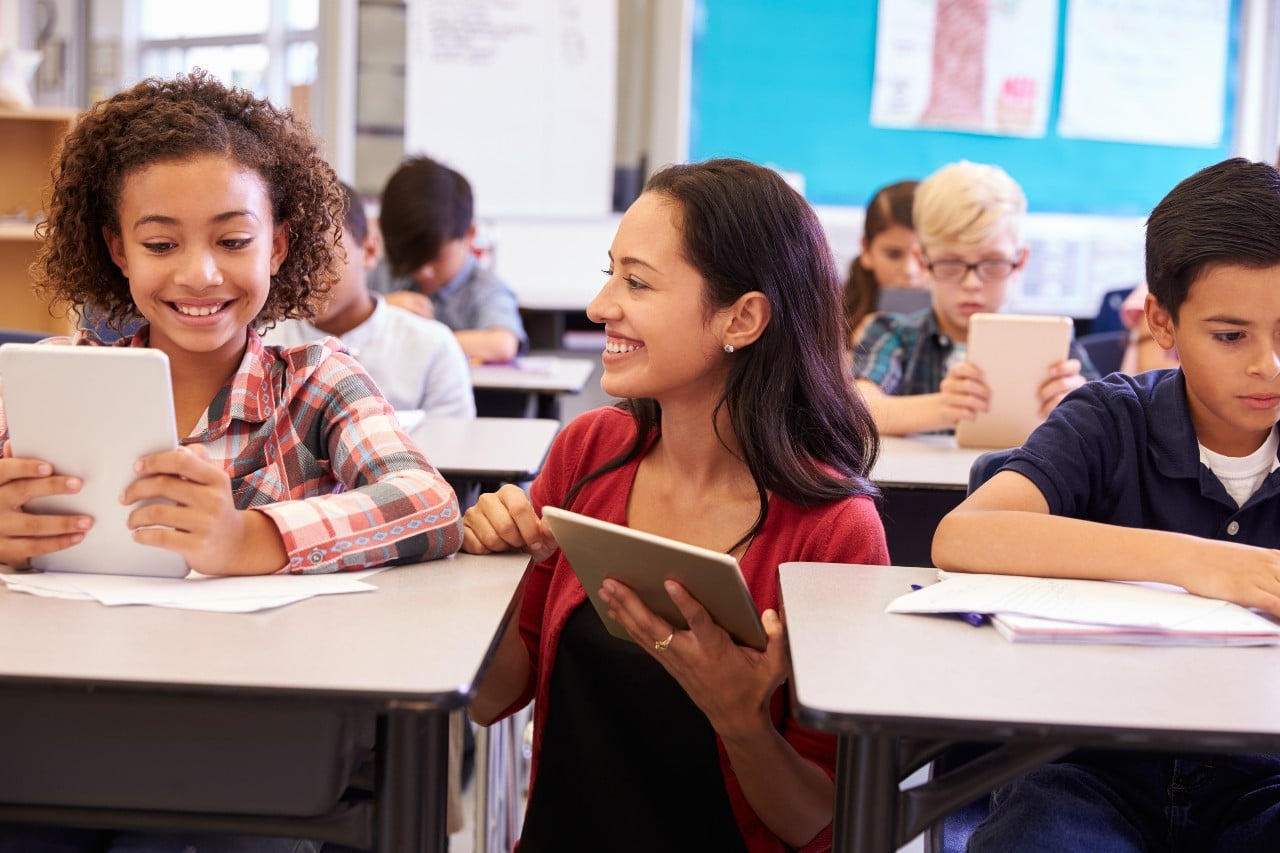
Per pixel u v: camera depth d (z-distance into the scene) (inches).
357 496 43.9
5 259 159.2
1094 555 42.1
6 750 33.9
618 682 45.9
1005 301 92.8
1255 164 44.5
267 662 33.0
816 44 188.9
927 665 34.2
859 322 120.2
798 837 44.1
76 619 36.5
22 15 191.0
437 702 31.0
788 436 46.1
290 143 50.0
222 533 40.3
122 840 41.1
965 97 192.4
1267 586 39.4
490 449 77.6
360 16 186.4
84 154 46.4
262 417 47.8
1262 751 30.0
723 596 36.7
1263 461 48.0
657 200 45.3
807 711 30.7
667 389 45.8
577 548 39.1
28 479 40.0
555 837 46.4
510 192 190.5
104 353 38.6
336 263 54.7
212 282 44.4
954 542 43.9
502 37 187.6
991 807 48.0
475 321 139.6
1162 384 49.9
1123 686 33.1
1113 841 41.5
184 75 49.0
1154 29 195.9
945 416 82.2
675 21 186.1
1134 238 197.8
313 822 34.0
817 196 192.5
